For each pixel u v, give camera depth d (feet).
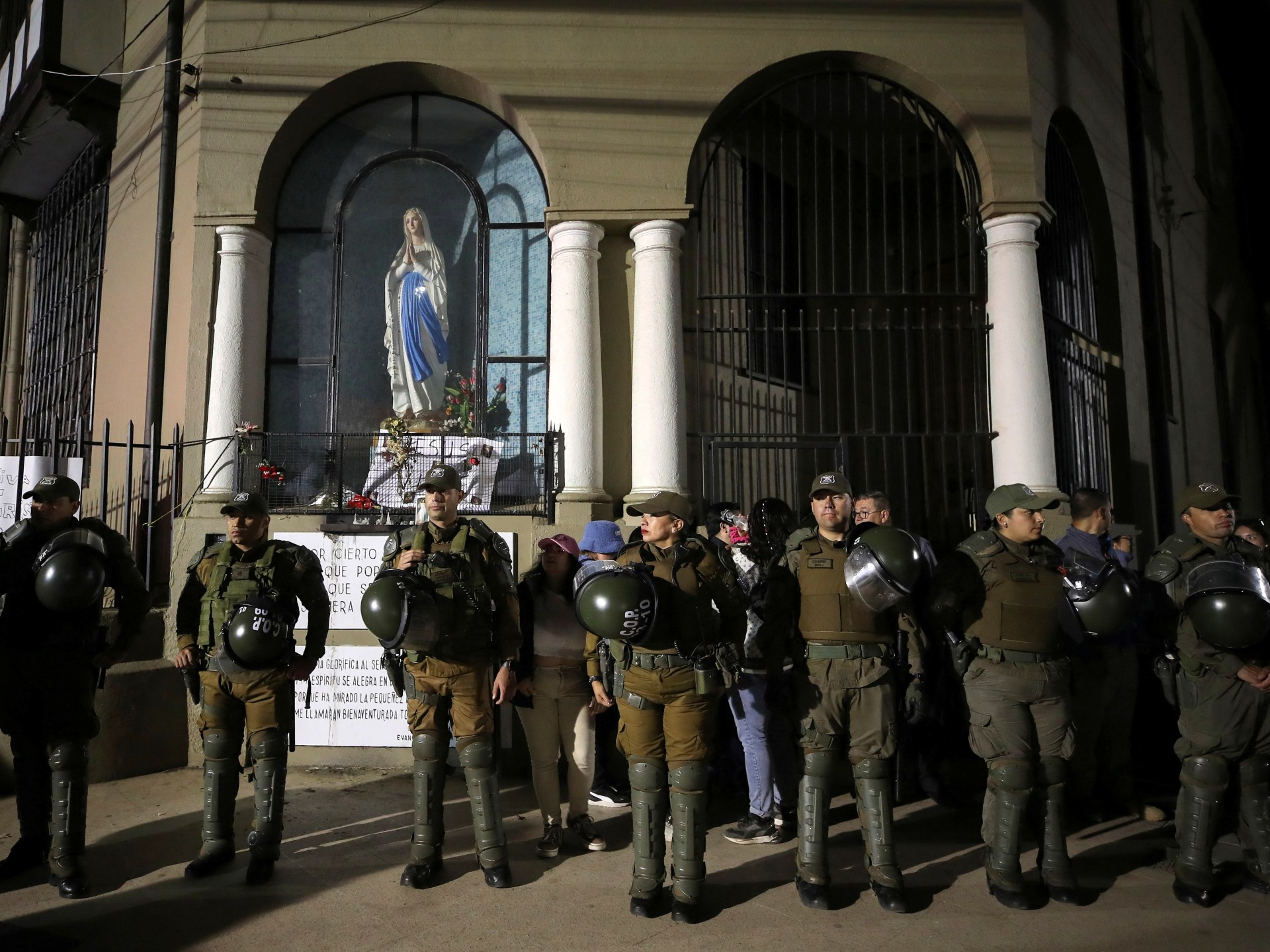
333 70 23.08
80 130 30.19
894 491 30.73
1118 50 31.48
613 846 14.49
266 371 23.63
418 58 22.91
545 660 14.33
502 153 24.62
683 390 21.88
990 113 22.82
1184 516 13.17
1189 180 41.52
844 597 12.13
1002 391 21.98
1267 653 11.85
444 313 24.25
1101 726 15.96
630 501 21.18
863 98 27.48
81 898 12.12
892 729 12.01
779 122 29.32
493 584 13.29
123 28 29.27
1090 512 15.74
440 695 12.83
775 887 12.59
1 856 13.94
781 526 15.67
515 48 22.93
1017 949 10.50
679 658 11.84
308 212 24.35
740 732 14.89
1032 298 22.15
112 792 17.65
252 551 13.56
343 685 19.63
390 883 12.73
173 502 21.12
